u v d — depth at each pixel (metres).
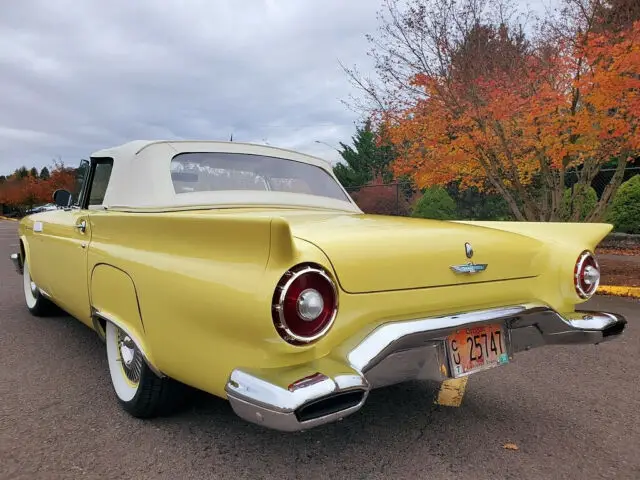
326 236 2.13
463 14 7.59
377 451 2.58
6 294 6.64
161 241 2.43
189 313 2.13
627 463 2.52
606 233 2.92
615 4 7.05
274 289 1.83
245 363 1.93
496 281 2.56
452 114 7.82
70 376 3.60
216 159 3.36
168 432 2.75
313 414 1.80
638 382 3.62
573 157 8.20
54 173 44.59
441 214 14.84
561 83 7.40
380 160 28.17
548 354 4.25
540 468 2.45
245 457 2.50
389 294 2.16
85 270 3.24
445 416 3.01
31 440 2.66
